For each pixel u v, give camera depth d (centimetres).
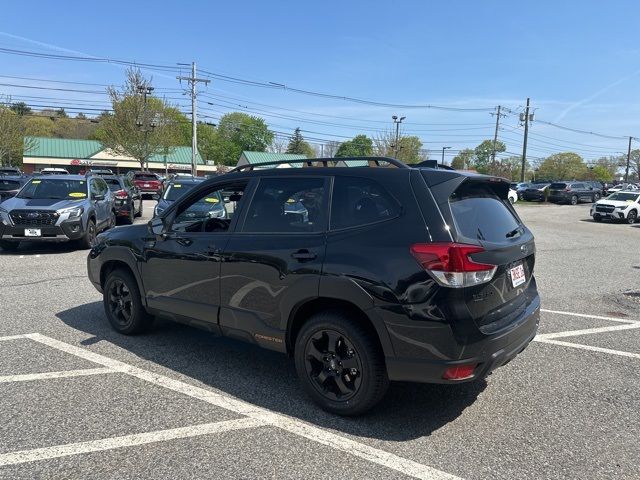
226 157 10481
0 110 5359
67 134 10350
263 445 317
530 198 4197
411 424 348
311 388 367
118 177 1736
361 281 329
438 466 297
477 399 391
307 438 327
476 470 293
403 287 316
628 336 558
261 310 388
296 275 360
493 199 389
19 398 378
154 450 310
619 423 354
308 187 383
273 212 396
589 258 1169
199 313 434
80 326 557
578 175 10738
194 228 492
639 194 2509
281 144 11006
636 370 456
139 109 4766
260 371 439
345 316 346
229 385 408
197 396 387
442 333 308
